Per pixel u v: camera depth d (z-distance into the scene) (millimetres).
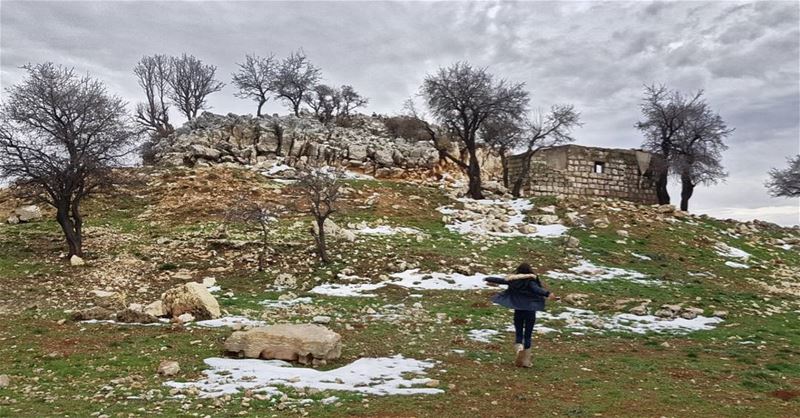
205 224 35875
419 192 47938
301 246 31469
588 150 61094
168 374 12523
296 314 19828
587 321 20781
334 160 57094
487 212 43844
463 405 10773
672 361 15570
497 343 17000
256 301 22250
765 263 37312
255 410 10195
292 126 60344
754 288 30422
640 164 62469
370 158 58938
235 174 47000
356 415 10039
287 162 55031
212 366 13289
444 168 62062
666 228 41562
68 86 30922
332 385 11875
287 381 12062
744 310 24125
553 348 16719
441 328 18672
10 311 19812
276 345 14039
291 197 42969
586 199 48031
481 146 63688
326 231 34375
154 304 19531
